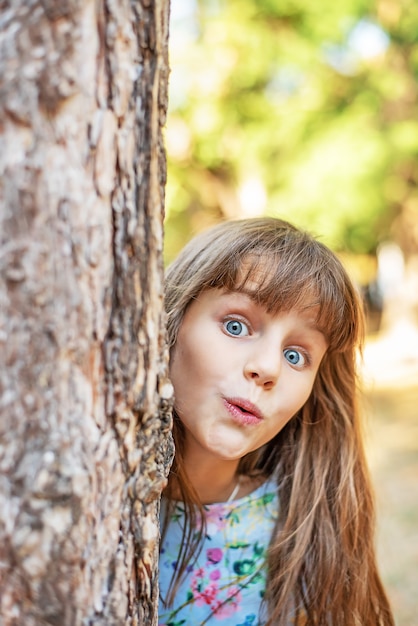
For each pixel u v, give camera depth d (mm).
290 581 1574
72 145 847
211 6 9578
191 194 11016
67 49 832
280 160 9766
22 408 838
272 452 1695
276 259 1388
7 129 820
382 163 9250
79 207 857
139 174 926
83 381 876
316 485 1644
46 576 851
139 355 950
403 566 3297
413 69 9453
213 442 1326
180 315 1380
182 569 1535
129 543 970
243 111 9727
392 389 8742
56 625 861
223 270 1357
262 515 1637
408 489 4559
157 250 971
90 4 843
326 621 1612
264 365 1311
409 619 2826
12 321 833
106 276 896
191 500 1507
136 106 911
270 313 1350
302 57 9250
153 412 989
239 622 1587
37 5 818
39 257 836
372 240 12125
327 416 1669
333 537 1629
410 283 12367
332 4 9023
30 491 837
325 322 1415
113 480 930
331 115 9539
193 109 9617
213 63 9398
